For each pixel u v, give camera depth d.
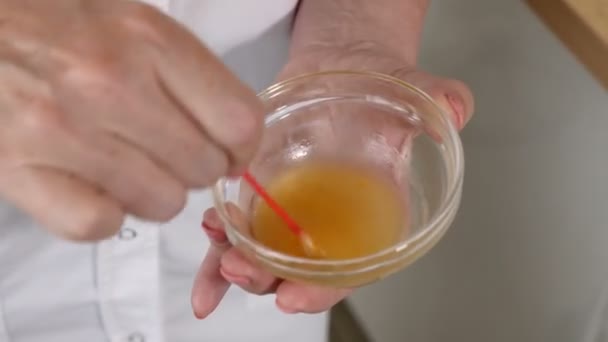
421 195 0.54
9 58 0.41
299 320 0.75
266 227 0.52
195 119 0.43
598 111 0.61
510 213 0.73
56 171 0.43
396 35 0.61
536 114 0.67
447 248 0.82
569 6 0.58
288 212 0.53
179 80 0.42
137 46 0.42
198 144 0.43
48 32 0.41
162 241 0.66
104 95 0.41
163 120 0.42
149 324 0.67
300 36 0.62
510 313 0.80
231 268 0.53
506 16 0.65
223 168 0.45
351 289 0.55
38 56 0.41
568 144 0.65
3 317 0.65
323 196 0.54
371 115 0.56
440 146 0.53
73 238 0.44
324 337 0.79
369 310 1.09
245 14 0.61
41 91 0.42
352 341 1.15
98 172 0.43
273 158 0.55
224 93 0.43
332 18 0.62
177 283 0.69
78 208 0.43
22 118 0.42
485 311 0.83
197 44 0.43
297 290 0.53
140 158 0.43
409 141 0.55
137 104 0.42
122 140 0.43
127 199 0.44
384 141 0.55
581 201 0.66
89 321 0.67
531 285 0.75
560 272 0.72
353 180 0.54
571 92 0.63
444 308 0.88
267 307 0.72
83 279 0.64
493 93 0.70
